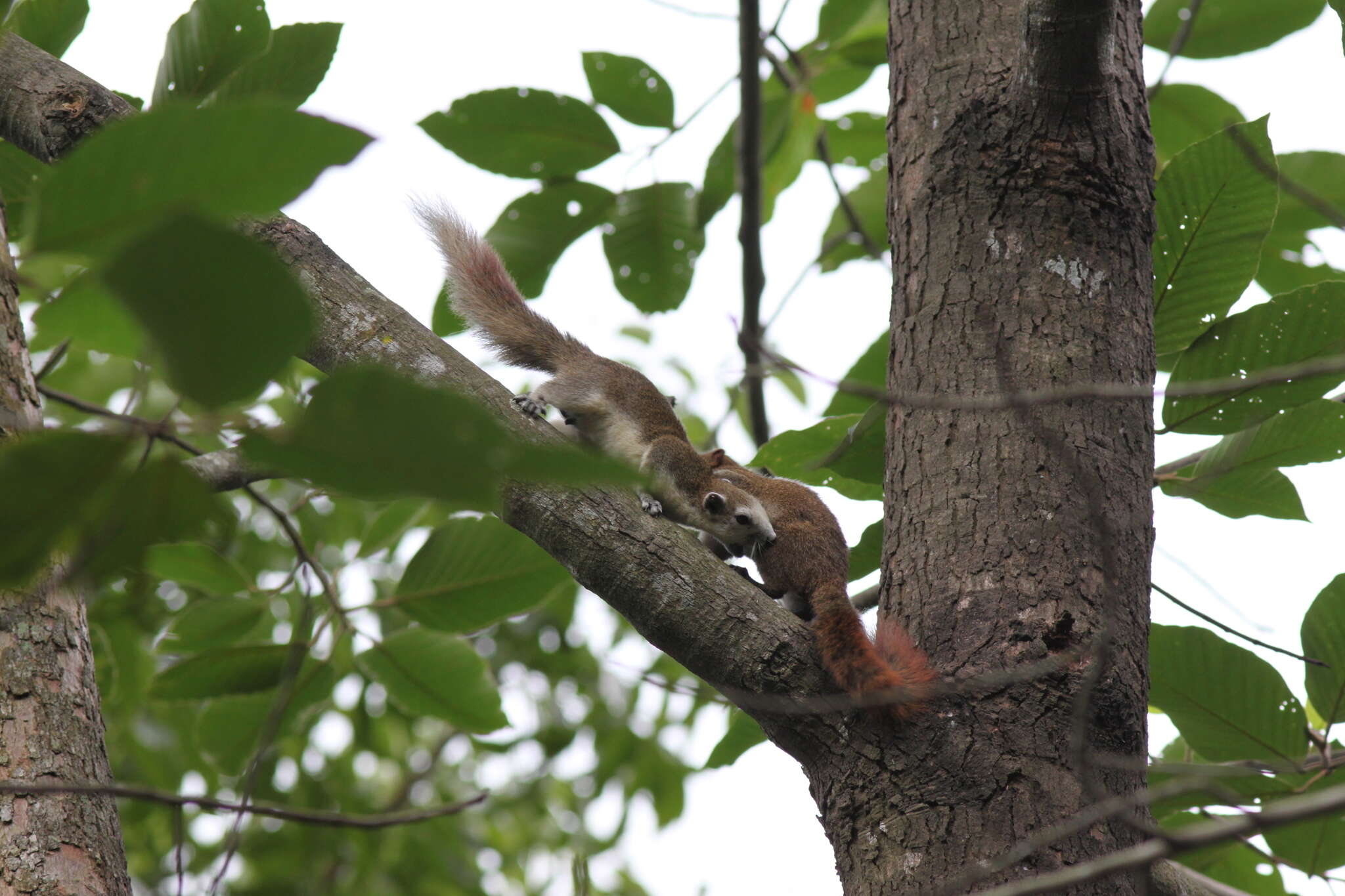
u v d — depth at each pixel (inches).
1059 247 337.7
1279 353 364.5
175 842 254.1
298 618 562.6
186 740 653.3
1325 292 353.4
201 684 442.0
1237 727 384.2
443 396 80.3
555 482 84.4
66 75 386.6
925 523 319.9
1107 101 345.4
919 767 285.6
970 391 327.3
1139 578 310.2
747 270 510.0
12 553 91.9
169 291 76.1
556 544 323.6
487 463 82.0
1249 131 358.3
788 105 527.8
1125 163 347.6
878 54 523.2
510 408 348.5
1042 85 338.3
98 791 183.3
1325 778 377.4
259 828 732.7
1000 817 274.4
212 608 468.4
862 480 412.8
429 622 446.9
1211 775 294.7
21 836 268.1
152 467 93.0
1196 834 161.5
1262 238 370.3
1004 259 337.7
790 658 306.8
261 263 75.8
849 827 290.5
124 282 75.3
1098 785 275.3
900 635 309.6
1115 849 271.9
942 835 275.7
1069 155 343.3
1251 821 158.2
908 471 331.0
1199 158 364.2
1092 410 320.8
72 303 114.8
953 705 289.9
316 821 225.6
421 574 441.4
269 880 717.9
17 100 381.7
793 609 469.1
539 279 526.9
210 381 80.6
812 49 528.1
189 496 93.7
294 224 370.9
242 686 445.7
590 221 513.7
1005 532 308.3
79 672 294.0
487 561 440.1
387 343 352.5
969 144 350.9
